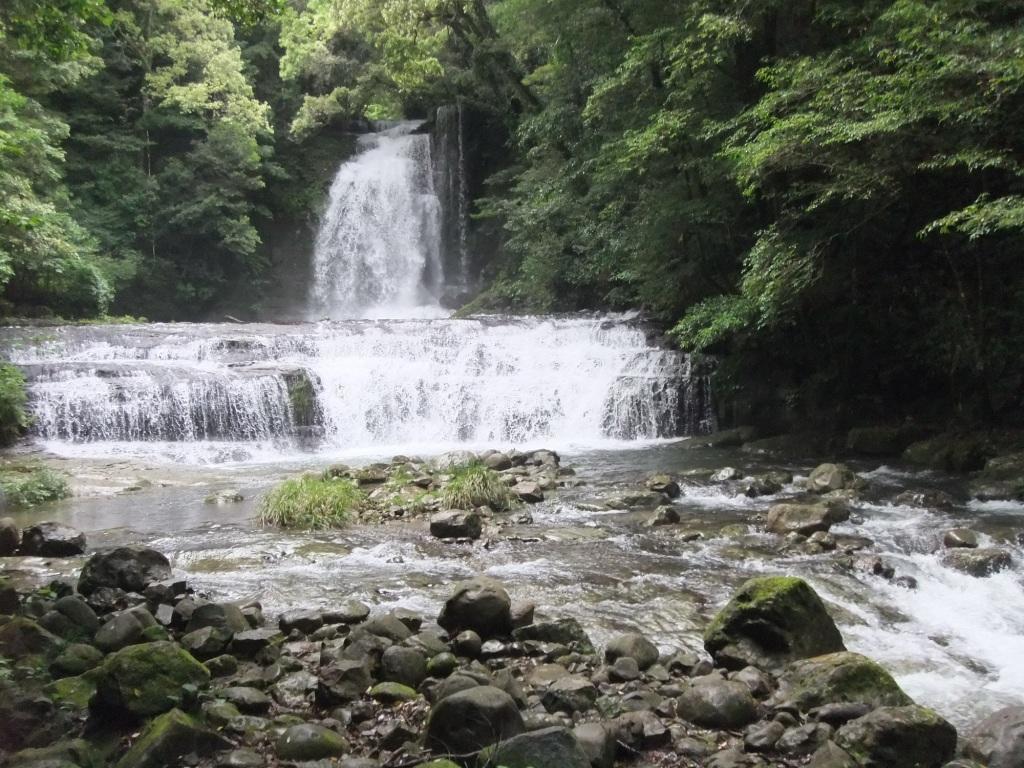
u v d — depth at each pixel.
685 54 15.57
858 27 14.46
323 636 5.48
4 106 18.92
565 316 23.08
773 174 13.60
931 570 7.42
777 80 13.45
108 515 10.05
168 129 31.58
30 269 22.25
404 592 6.76
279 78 36.31
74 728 4.10
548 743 3.49
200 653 5.08
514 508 10.08
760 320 13.90
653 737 4.15
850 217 13.64
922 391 15.74
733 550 8.09
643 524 9.25
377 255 35.47
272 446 15.85
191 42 29.77
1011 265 13.59
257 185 31.73
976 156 10.62
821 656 4.89
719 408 17.69
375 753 3.96
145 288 30.59
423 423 17.48
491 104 33.44
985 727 4.17
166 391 15.54
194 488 11.89
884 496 10.77
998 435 13.20
